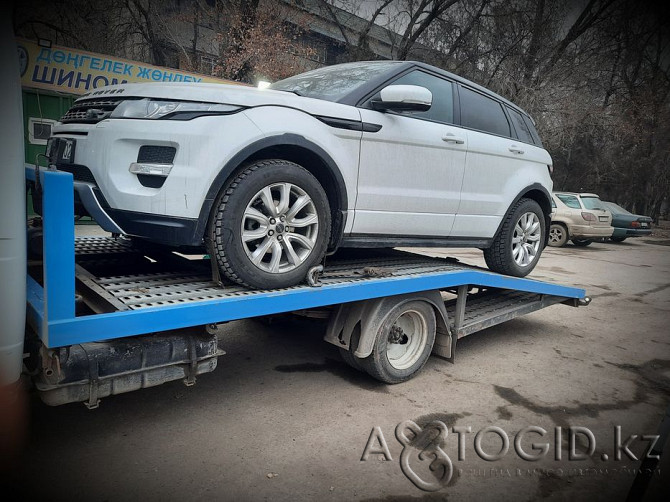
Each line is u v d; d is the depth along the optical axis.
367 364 3.54
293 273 2.96
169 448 2.67
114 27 14.30
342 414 3.19
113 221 2.69
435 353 4.20
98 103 2.94
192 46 16.47
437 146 3.90
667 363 4.67
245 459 2.61
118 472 2.43
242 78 13.72
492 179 4.56
